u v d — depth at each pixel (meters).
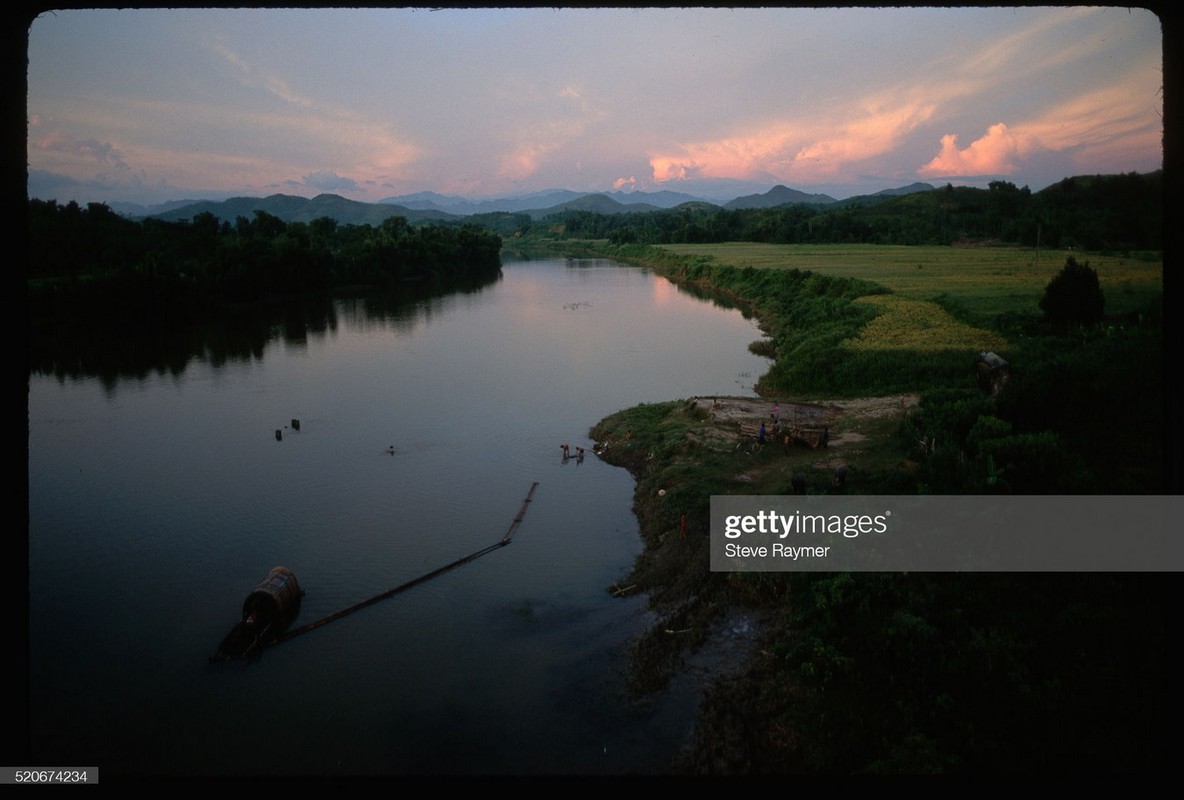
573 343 46.94
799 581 14.79
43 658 14.29
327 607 16.05
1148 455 15.98
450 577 17.31
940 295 45.66
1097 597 12.27
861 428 23.53
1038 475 15.55
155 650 14.55
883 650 12.06
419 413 31.33
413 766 11.05
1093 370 19.77
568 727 11.84
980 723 10.23
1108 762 8.76
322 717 12.35
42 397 34.81
